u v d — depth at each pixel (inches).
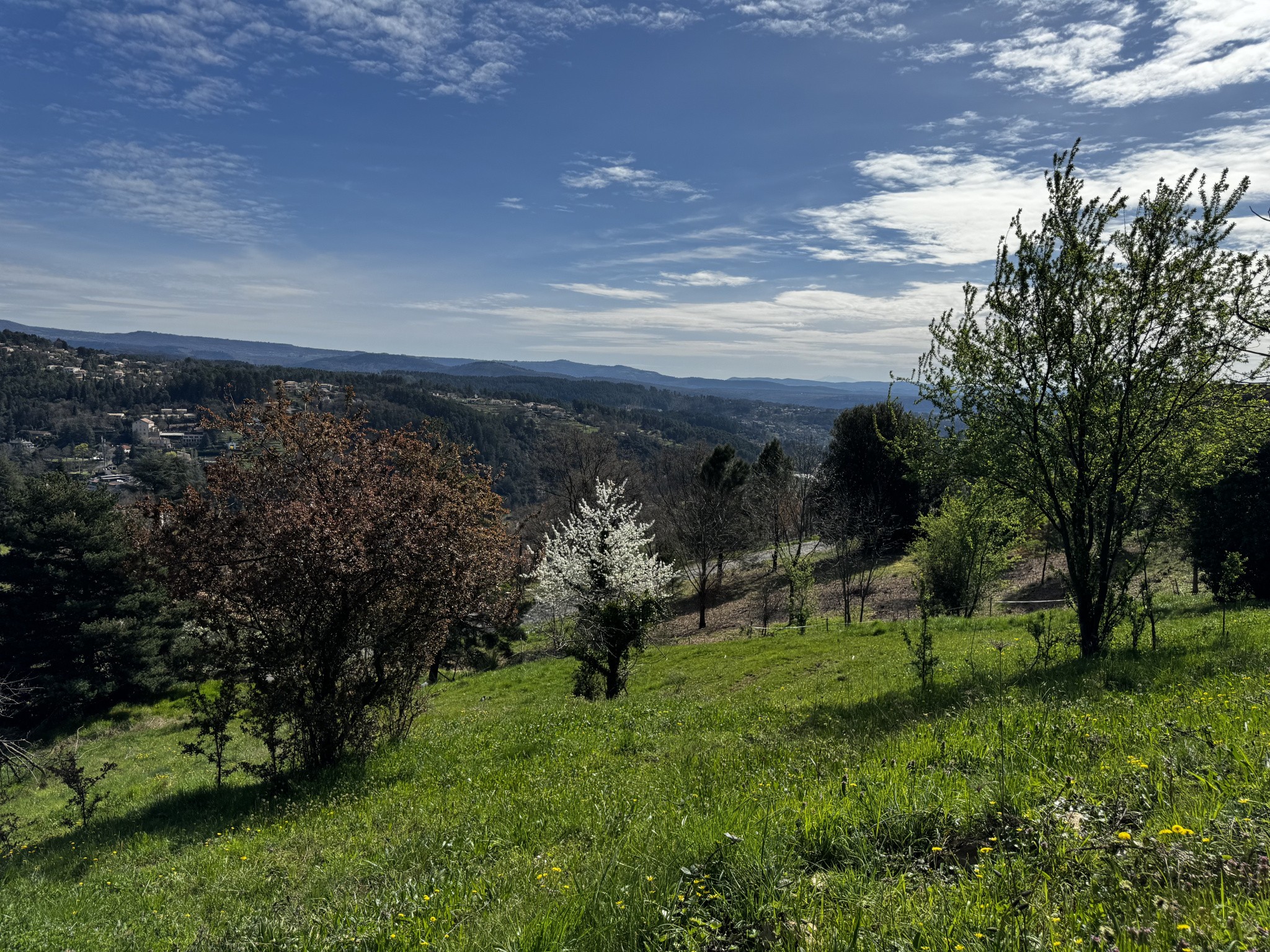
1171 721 229.9
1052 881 132.3
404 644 542.9
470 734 565.0
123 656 1453.0
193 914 255.6
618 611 806.5
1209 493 992.9
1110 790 179.0
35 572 1461.6
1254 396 463.8
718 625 1680.6
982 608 1346.0
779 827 186.2
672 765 345.7
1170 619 756.0
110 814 574.2
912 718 357.1
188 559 480.4
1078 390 471.2
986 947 110.0
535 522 2014.0
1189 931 104.0
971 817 179.0
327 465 541.3
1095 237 460.4
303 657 495.8
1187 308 447.8
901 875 153.7
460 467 759.1
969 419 524.1
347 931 187.6
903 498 2043.6
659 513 2230.6
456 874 228.8
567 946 146.0
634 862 185.3
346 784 452.1
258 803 463.2
